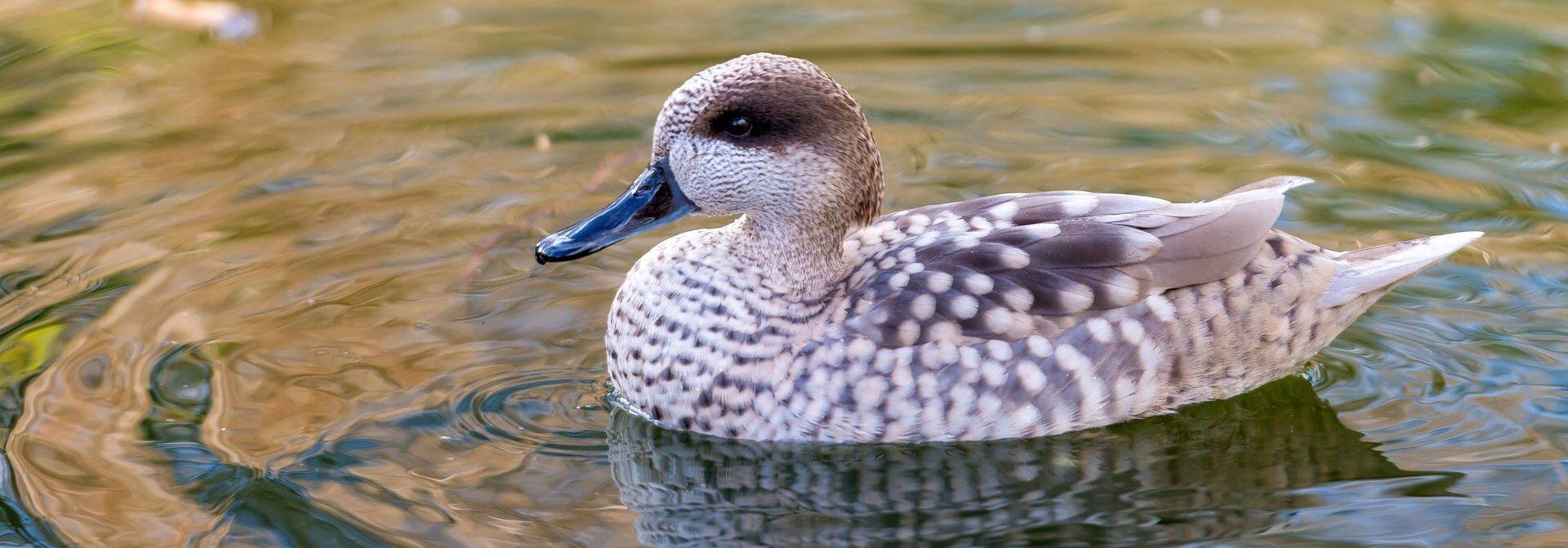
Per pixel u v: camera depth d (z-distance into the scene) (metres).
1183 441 7.79
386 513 6.98
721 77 7.68
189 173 11.02
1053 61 13.23
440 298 9.24
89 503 6.97
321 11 14.87
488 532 6.88
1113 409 7.79
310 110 12.27
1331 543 6.78
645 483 7.41
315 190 10.76
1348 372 8.40
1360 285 8.09
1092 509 7.20
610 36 14.05
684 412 7.84
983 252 7.72
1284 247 8.10
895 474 7.54
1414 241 8.36
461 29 14.33
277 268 9.56
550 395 8.20
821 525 7.10
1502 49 13.06
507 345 8.71
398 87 12.79
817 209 7.72
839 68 13.12
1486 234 9.81
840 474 7.54
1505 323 8.76
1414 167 10.82
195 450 7.46
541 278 9.56
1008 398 7.59
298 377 8.22
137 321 8.80
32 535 6.71
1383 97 12.12
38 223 10.14
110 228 10.09
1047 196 8.20
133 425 7.67
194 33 14.13
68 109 12.24
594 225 7.88
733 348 7.71
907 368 7.53
